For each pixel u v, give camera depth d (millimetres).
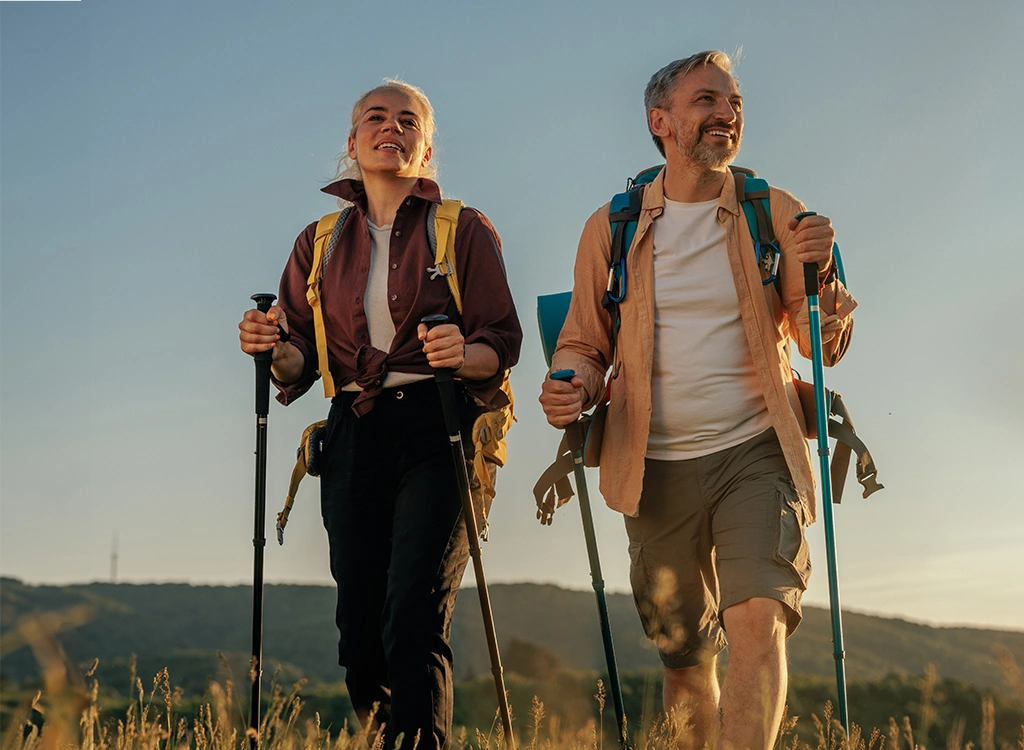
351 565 3564
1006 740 2715
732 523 3363
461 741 3615
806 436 3662
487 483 3576
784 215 3598
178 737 2969
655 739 3430
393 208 3787
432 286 3615
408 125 3791
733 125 3590
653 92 3703
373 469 3543
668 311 3598
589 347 3768
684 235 3629
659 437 3594
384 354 3551
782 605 3217
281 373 3754
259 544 3465
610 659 3574
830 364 3803
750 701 3090
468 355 3439
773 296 3588
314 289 3744
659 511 3605
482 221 3773
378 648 3602
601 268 3740
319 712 3316
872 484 3498
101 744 2674
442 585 3365
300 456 3736
